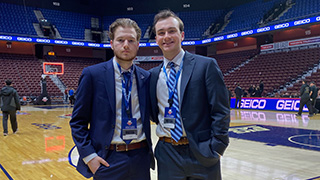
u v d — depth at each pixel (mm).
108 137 1674
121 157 1681
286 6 18609
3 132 6566
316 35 16500
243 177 3127
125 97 1724
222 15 22922
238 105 14211
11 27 20078
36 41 19500
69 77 20375
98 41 23375
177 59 1748
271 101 12945
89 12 24344
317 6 16703
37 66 19891
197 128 1637
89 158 1637
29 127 7672
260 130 6668
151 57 23875
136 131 1690
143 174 1747
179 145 1672
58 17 22828
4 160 4109
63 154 4453
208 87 1636
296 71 14773
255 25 19156
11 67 18812
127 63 1754
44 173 3439
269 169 3426
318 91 11312
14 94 6445
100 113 1704
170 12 1736
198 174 1614
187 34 22406
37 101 17250
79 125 1697
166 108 1695
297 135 5906
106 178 1654
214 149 1572
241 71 17828
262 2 20828
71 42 20797
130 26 1716
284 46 16969
